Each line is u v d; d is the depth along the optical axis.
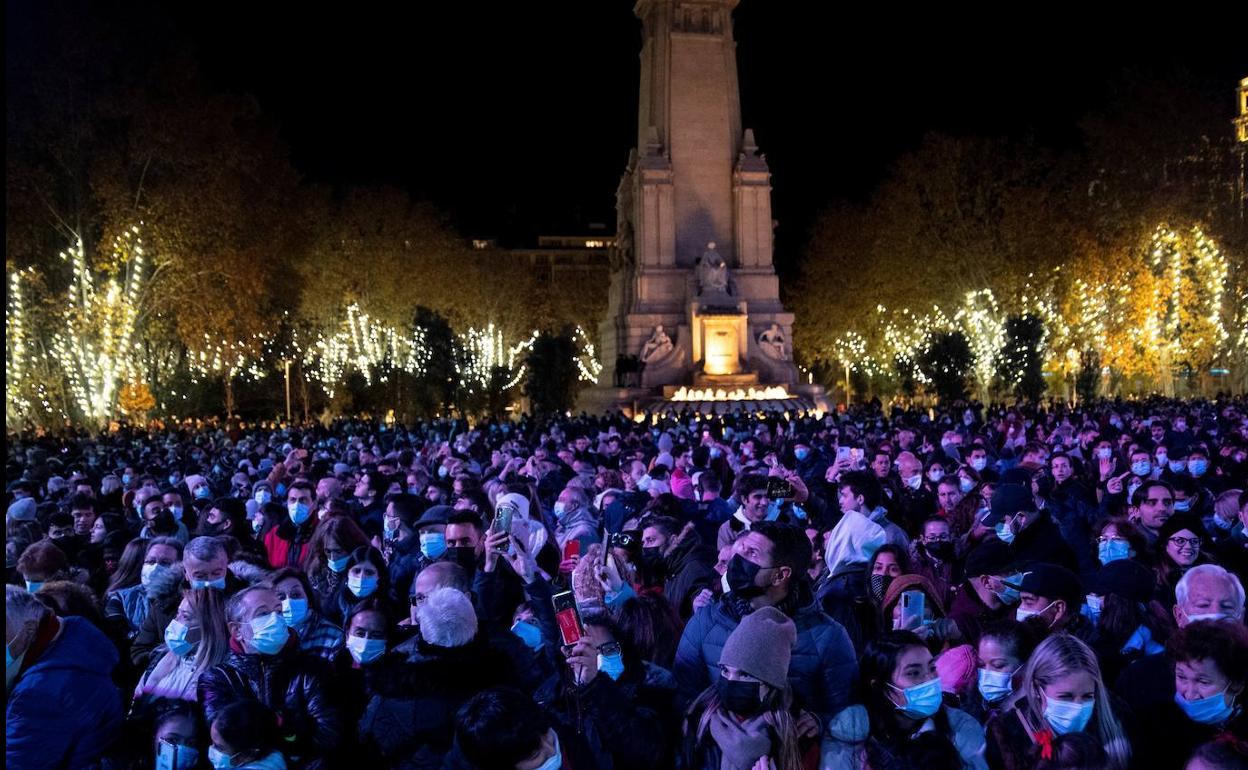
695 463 17.23
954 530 10.66
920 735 5.11
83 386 46.84
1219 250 55.91
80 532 11.84
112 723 5.57
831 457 18.52
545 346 60.25
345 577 8.60
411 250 78.56
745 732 5.04
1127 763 4.97
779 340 55.16
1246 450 17.42
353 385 62.09
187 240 48.09
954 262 64.44
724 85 56.34
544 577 7.43
